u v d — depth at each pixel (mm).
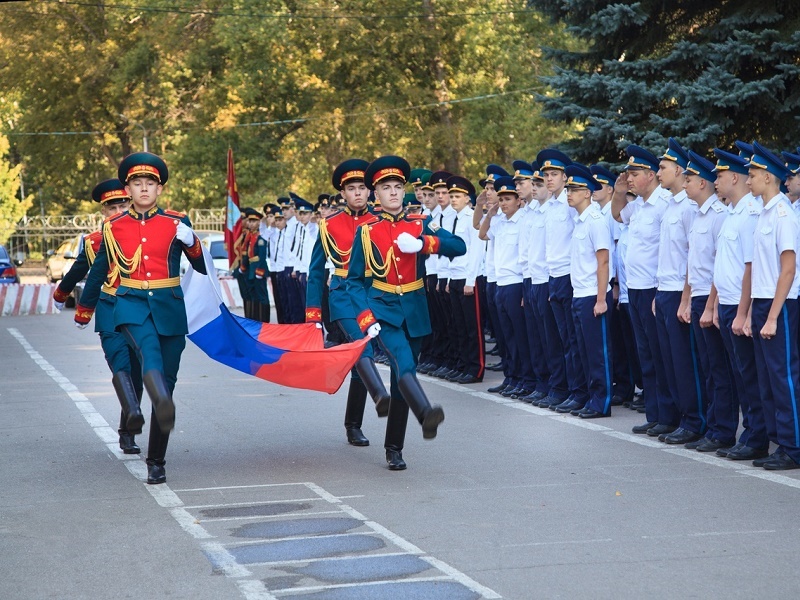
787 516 6457
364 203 9305
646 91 16297
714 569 5453
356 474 7898
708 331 8500
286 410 10961
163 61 45312
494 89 40438
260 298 20984
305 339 9227
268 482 7688
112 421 10461
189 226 8062
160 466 7762
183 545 6109
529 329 11289
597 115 16969
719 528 6219
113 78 46062
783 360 7781
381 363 15172
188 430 9891
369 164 8453
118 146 53844
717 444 8547
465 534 6191
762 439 8180
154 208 7953
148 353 7652
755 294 7875
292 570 5598
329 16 42156
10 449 9094
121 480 7840
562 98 17656
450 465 8141
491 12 37062
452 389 12492
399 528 6363
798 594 5066
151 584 5426
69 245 33562
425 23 42000
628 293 9500
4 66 48906
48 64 48031
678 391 8969
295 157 45688
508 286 11625
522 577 5383
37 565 5793
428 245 7852
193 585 5391
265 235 21750
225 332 8500
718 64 16188
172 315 7855
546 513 6625
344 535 6238
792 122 15992
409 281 7949
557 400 10945
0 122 57156
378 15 42062
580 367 10555
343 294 8125
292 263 19781
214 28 42406
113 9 46688
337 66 43750
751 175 7832
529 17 36906
